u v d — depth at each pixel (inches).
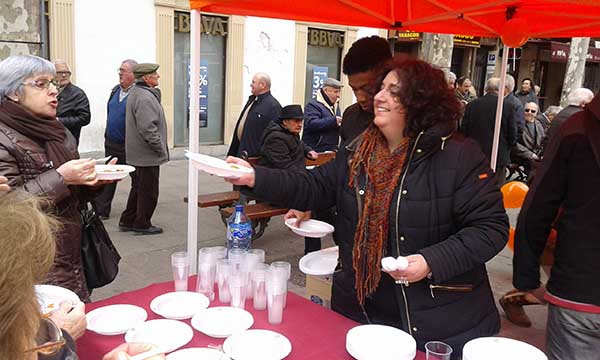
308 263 101.3
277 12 123.0
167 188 291.4
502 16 153.9
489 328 75.0
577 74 480.4
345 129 111.3
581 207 73.7
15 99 85.9
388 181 72.2
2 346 33.6
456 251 66.7
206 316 72.4
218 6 113.0
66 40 329.4
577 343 76.7
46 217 38.8
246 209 190.2
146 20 365.1
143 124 194.9
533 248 81.9
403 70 70.4
